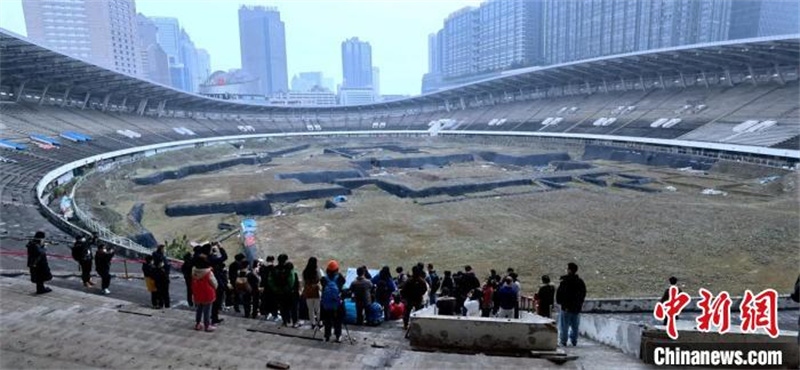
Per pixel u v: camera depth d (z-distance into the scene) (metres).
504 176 55.12
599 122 79.88
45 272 12.80
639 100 81.62
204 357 8.48
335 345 9.55
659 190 45.00
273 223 36.97
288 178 59.28
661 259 25.98
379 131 115.25
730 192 43.25
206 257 10.27
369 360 8.47
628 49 144.75
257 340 9.75
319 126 123.50
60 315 11.09
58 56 56.81
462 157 75.06
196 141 87.19
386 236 32.62
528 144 84.62
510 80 97.25
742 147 53.97
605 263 25.69
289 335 10.15
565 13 165.25
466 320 9.47
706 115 66.25
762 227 31.06
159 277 12.59
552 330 9.15
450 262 27.02
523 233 32.41
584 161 65.69
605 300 16.38
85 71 65.38
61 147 57.06
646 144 66.69
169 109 100.50
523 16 175.25
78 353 8.61
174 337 9.76
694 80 77.56
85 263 14.75
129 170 59.88
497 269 25.50
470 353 9.45
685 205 38.41
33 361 8.20
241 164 74.12
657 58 69.81
